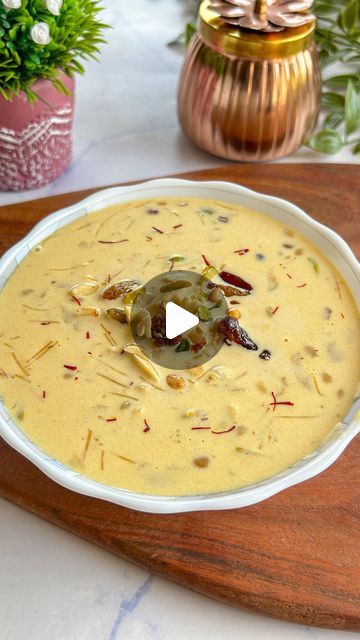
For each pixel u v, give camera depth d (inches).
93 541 18.4
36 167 24.6
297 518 18.5
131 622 17.6
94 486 16.8
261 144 25.5
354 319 20.3
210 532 18.3
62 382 18.8
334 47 28.5
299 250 21.7
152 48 30.9
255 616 17.9
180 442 18.0
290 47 24.0
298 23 23.8
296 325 20.0
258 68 24.1
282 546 18.1
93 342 19.5
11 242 23.0
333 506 18.7
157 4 32.8
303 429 18.3
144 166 26.4
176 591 18.1
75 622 17.6
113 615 17.7
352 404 18.6
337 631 17.9
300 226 22.0
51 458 17.6
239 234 22.0
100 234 21.8
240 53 23.9
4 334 19.6
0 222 23.4
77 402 18.5
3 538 18.6
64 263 21.0
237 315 20.0
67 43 23.0
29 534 18.7
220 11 24.0
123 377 18.9
